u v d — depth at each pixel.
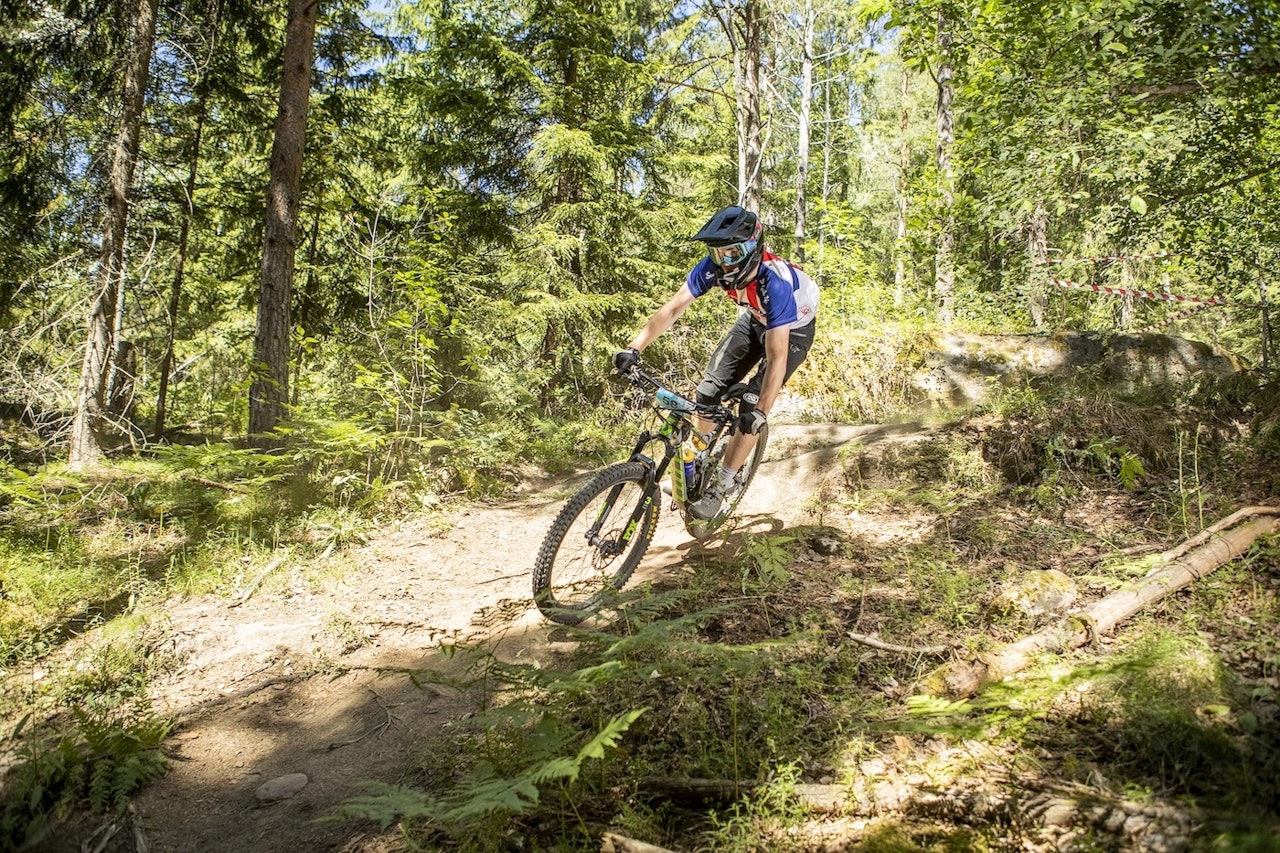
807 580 3.64
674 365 9.39
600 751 1.96
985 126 6.23
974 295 8.23
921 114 22.62
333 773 2.85
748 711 2.63
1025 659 2.62
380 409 6.39
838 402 7.44
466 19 12.15
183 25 9.48
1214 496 3.56
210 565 4.64
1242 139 5.54
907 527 4.14
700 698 2.71
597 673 2.49
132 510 5.63
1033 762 2.16
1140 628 2.69
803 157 17.31
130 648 3.72
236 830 2.62
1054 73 5.57
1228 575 2.86
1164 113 5.32
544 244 10.69
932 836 1.99
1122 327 8.16
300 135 8.23
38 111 9.22
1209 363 6.60
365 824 2.53
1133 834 1.79
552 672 2.59
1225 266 6.37
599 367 10.92
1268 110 5.37
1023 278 7.50
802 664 2.88
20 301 8.90
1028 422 4.62
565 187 11.80
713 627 3.26
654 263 12.12
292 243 8.23
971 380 7.25
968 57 6.86
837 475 4.86
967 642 2.84
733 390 3.96
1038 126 5.73
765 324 3.75
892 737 2.42
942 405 7.04
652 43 16.80
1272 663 2.32
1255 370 4.59
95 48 8.50
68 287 8.27
